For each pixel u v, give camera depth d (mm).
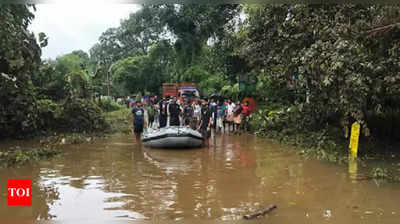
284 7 11734
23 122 12492
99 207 5426
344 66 7984
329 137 10750
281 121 14812
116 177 7391
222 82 34094
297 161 8961
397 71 8156
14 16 11945
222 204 5543
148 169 8219
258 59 13852
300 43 11008
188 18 30766
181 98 25328
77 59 33969
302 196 5945
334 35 8734
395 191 6172
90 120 15523
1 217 5035
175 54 39125
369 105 10422
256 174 7590
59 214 5133
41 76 18719
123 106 37000
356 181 6863
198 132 12070
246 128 16609
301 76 9836
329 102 9625
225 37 24188
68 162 9117
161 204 5551
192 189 6418
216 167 8406
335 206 5402
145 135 12219
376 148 10352
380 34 8367
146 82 48125
